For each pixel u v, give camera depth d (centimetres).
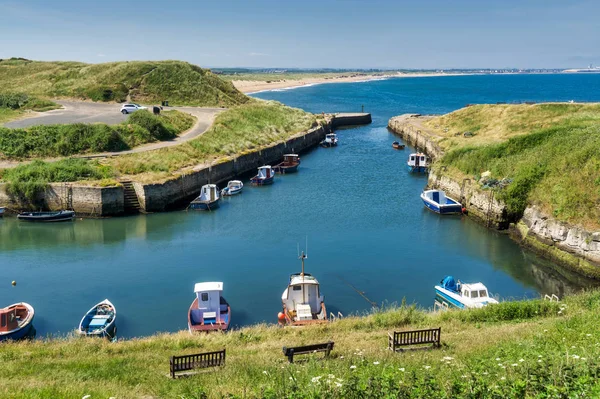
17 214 4528
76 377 1645
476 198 4350
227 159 5866
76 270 3325
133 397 1399
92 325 2431
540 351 1474
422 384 1143
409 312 2361
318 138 8644
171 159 5438
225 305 2675
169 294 2956
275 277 3175
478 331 2000
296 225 4222
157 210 4659
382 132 9869
